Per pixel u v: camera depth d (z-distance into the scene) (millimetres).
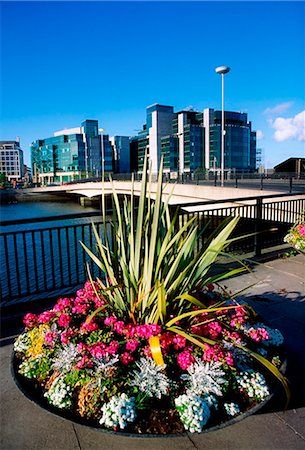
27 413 2139
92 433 1970
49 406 1944
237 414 1911
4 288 11781
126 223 2660
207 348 2012
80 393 1910
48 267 13922
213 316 2449
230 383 2031
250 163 100438
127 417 1785
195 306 2518
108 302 2572
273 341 2508
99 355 2018
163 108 97625
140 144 111250
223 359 2055
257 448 1866
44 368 2148
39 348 2250
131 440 1909
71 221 29062
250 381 2053
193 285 2510
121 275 2602
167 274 2451
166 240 2336
